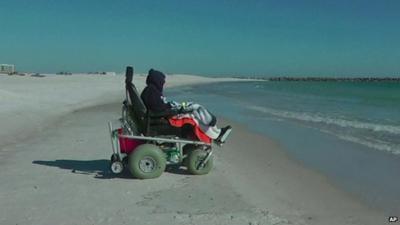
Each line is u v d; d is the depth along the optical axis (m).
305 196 8.01
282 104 31.28
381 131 16.14
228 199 7.58
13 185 8.34
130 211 6.92
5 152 11.42
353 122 19.06
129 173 9.15
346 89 68.94
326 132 16.11
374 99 37.09
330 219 6.84
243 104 31.55
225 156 11.41
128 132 9.03
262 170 9.93
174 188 8.16
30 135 14.27
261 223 6.49
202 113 9.15
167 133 9.07
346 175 9.61
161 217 6.66
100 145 12.43
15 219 6.58
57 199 7.49
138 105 8.90
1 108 20.14
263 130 16.81
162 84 9.08
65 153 11.32
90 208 7.05
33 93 31.56
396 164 10.69
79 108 25.50
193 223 6.43
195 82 115.44
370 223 6.72
